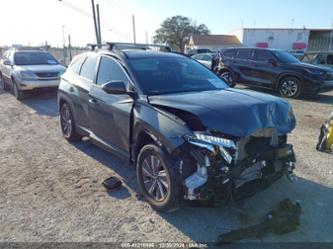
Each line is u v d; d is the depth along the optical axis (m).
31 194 3.75
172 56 4.55
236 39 57.97
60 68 10.66
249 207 3.41
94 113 4.53
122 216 3.27
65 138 5.87
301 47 51.12
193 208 3.40
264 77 11.20
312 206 3.44
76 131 5.48
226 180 2.83
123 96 3.86
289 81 10.59
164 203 3.19
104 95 4.24
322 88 10.05
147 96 3.55
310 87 10.09
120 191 3.81
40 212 3.35
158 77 3.94
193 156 2.90
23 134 6.41
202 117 2.88
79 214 3.31
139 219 3.22
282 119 3.35
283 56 11.14
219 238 2.90
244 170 2.96
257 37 52.97
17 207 3.45
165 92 3.71
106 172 4.38
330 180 4.08
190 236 2.94
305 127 6.85
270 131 3.16
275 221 3.14
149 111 3.35
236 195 2.98
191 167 2.95
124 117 3.75
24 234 2.97
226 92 3.78
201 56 16.91
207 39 58.00
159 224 3.13
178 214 3.30
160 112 3.23
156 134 3.15
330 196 3.66
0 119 7.80
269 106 3.23
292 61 11.00
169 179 3.06
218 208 3.39
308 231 3.00
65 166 4.62
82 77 5.09
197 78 4.25
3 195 3.72
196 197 2.85
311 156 4.97
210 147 2.80
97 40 26.05
